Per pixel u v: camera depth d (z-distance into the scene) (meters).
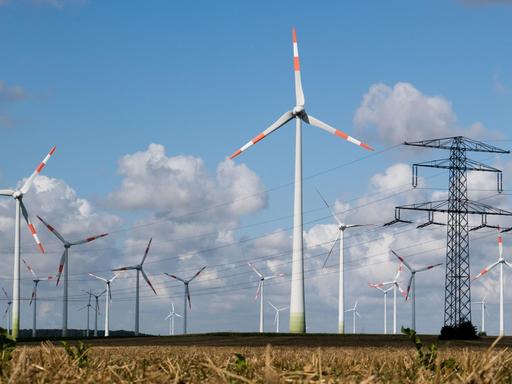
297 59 108.12
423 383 9.01
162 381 9.23
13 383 9.20
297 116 107.94
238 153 106.56
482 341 98.88
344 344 84.94
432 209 111.44
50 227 135.50
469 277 109.00
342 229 125.62
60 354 13.71
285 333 125.12
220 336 126.25
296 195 107.06
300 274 106.12
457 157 112.44
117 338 123.38
